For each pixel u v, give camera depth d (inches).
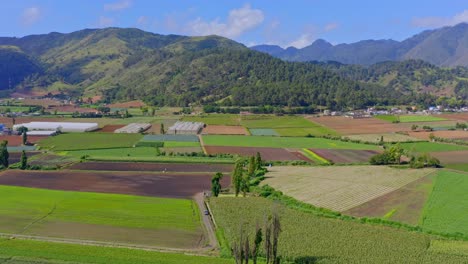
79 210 3988.7
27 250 3009.4
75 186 4948.3
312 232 3368.6
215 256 2960.1
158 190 4820.4
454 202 4234.7
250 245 2962.6
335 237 3270.2
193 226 3599.9
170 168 5994.1
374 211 3978.8
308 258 2874.0
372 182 5054.1
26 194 4544.8
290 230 3405.5
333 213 3902.6
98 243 3186.5
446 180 5123.0
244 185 4537.4
